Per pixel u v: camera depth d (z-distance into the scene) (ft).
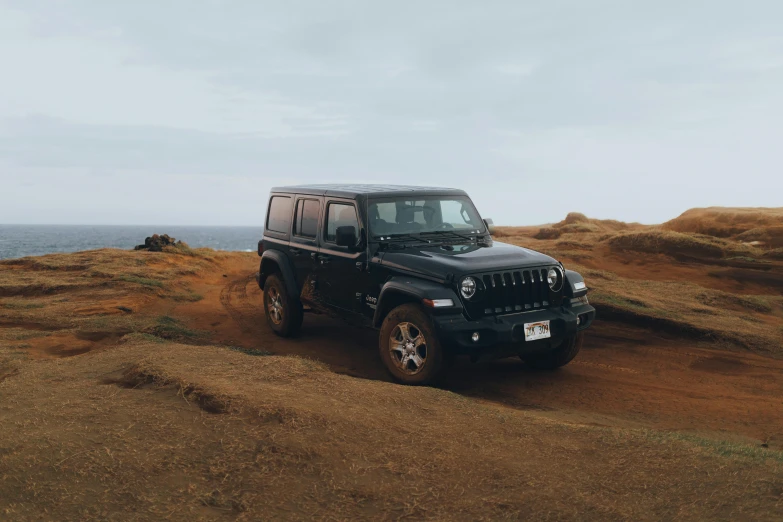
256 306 34.78
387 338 19.63
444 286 18.54
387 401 13.75
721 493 8.89
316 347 25.03
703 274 43.96
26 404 12.96
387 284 19.83
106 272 40.75
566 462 10.33
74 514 8.39
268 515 8.46
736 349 24.50
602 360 23.38
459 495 9.08
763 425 16.30
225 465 9.89
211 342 25.59
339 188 24.63
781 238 53.47
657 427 16.02
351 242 20.95
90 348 22.75
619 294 31.76
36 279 38.60
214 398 12.74
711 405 18.11
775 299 35.01
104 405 12.73
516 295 19.35
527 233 81.66
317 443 10.71
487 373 21.68
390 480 9.54
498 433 11.83
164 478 9.45
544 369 22.15
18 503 8.63
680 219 72.02
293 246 25.99
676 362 23.02
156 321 27.89
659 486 9.28
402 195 23.02
